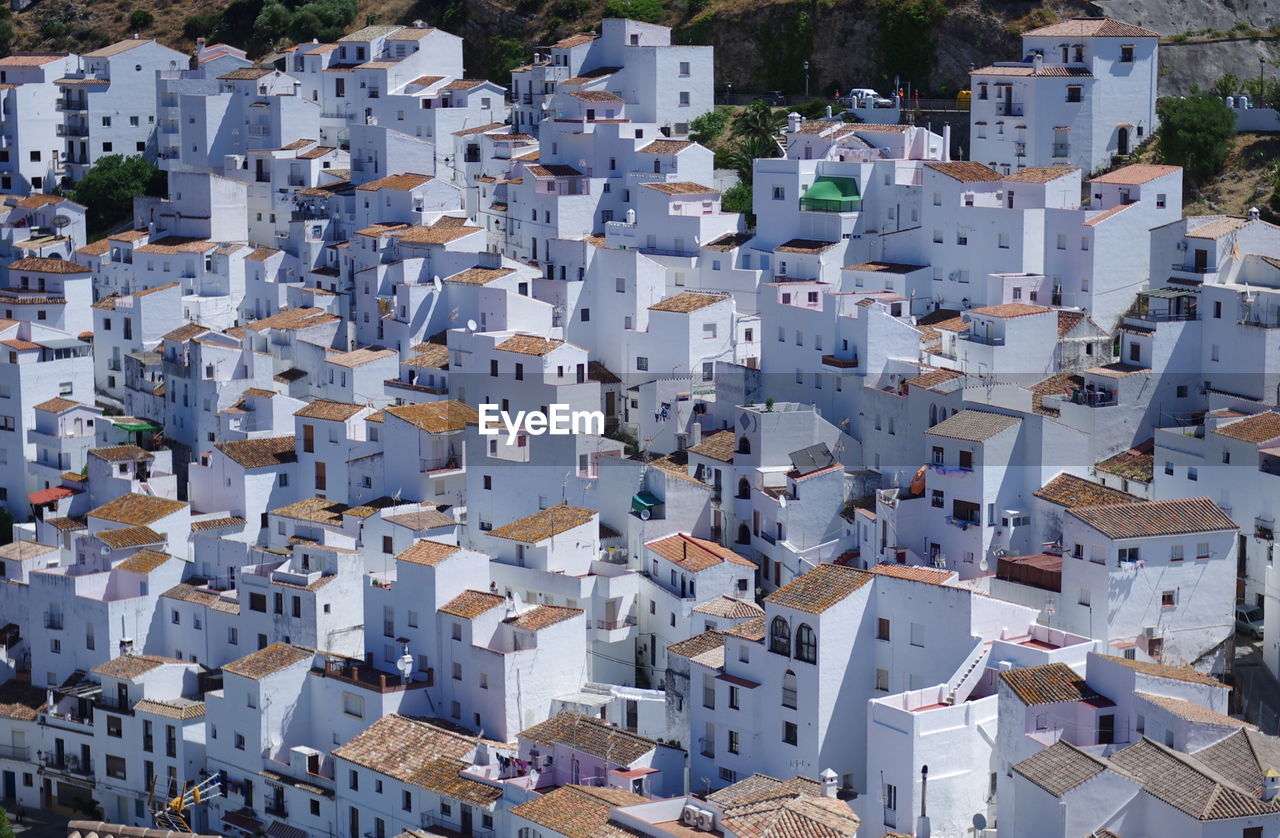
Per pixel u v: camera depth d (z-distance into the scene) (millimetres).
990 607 158000
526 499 199375
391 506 197625
